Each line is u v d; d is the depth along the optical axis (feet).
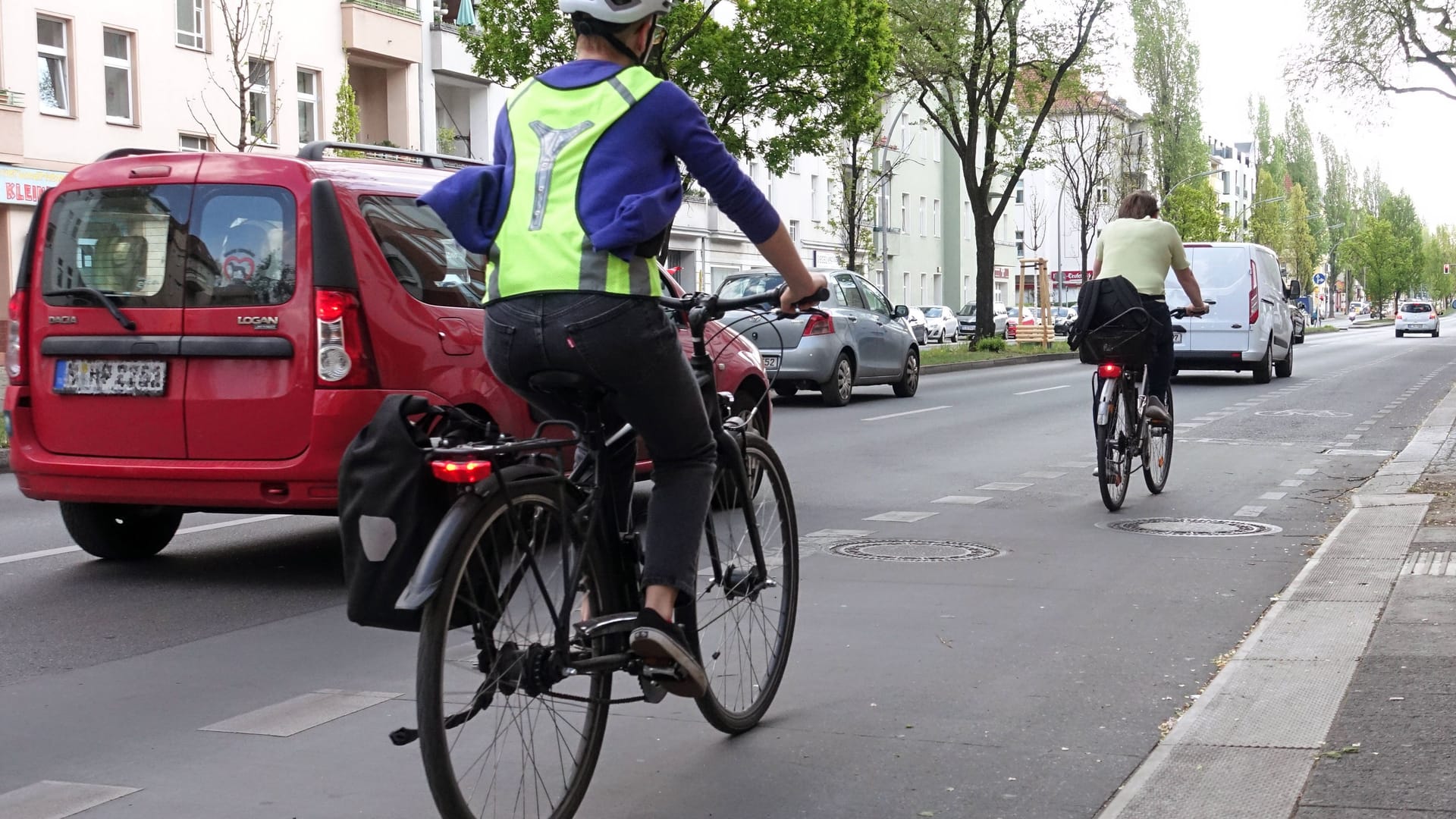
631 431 12.42
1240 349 80.69
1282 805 11.91
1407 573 21.66
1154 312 31.86
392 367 22.75
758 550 14.76
